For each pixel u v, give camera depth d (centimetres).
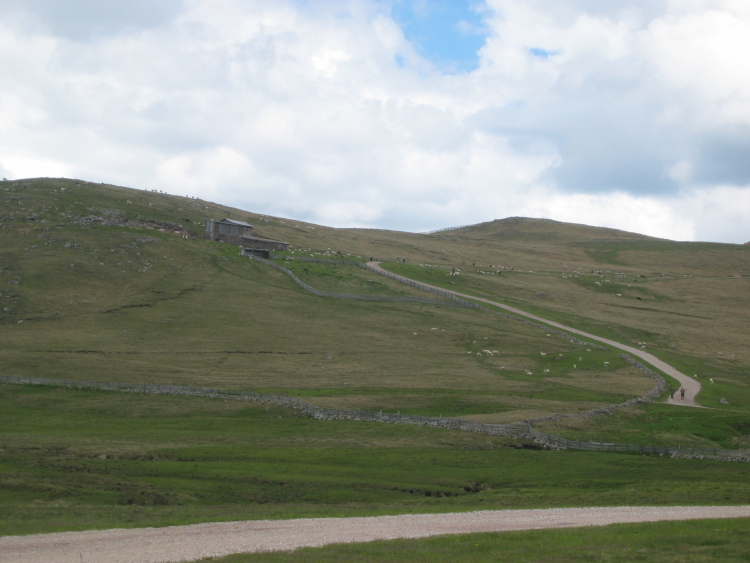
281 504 4869
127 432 7669
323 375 11194
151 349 12438
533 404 9262
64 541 3180
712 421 8594
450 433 7706
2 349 11700
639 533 3247
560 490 5300
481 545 3000
